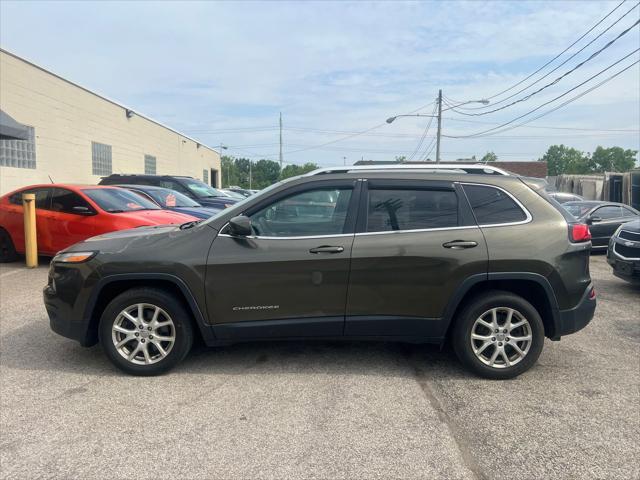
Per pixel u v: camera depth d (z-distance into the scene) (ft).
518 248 13.53
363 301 13.73
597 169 363.76
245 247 13.74
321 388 13.25
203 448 10.37
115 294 14.67
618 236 26.32
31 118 50.60
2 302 22.02
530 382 13.74
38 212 29.43
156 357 14.10
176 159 108.27
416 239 13.66
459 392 13.05
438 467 9.71
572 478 9.39
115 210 28.32
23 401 12.55
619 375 14.26
